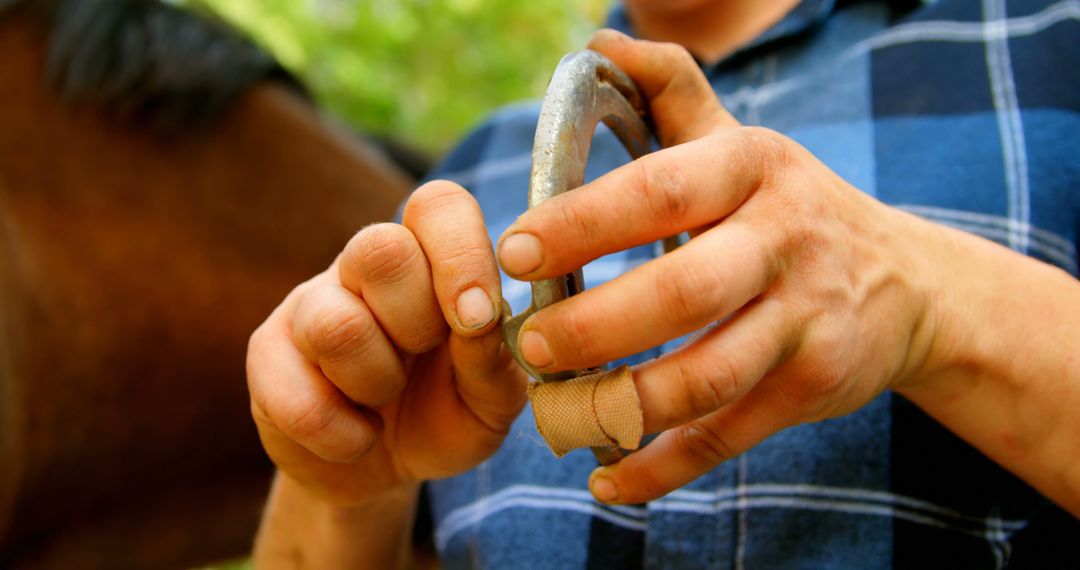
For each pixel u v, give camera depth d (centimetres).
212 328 98
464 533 57
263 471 107
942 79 56
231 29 103
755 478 50
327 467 47
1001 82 55
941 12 59
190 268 96
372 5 189
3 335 85
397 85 194
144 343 95
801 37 62
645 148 46
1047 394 44
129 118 92
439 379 46
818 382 38
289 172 100
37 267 89
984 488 50
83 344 92
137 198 94
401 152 125
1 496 87
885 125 56
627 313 35
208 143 96
